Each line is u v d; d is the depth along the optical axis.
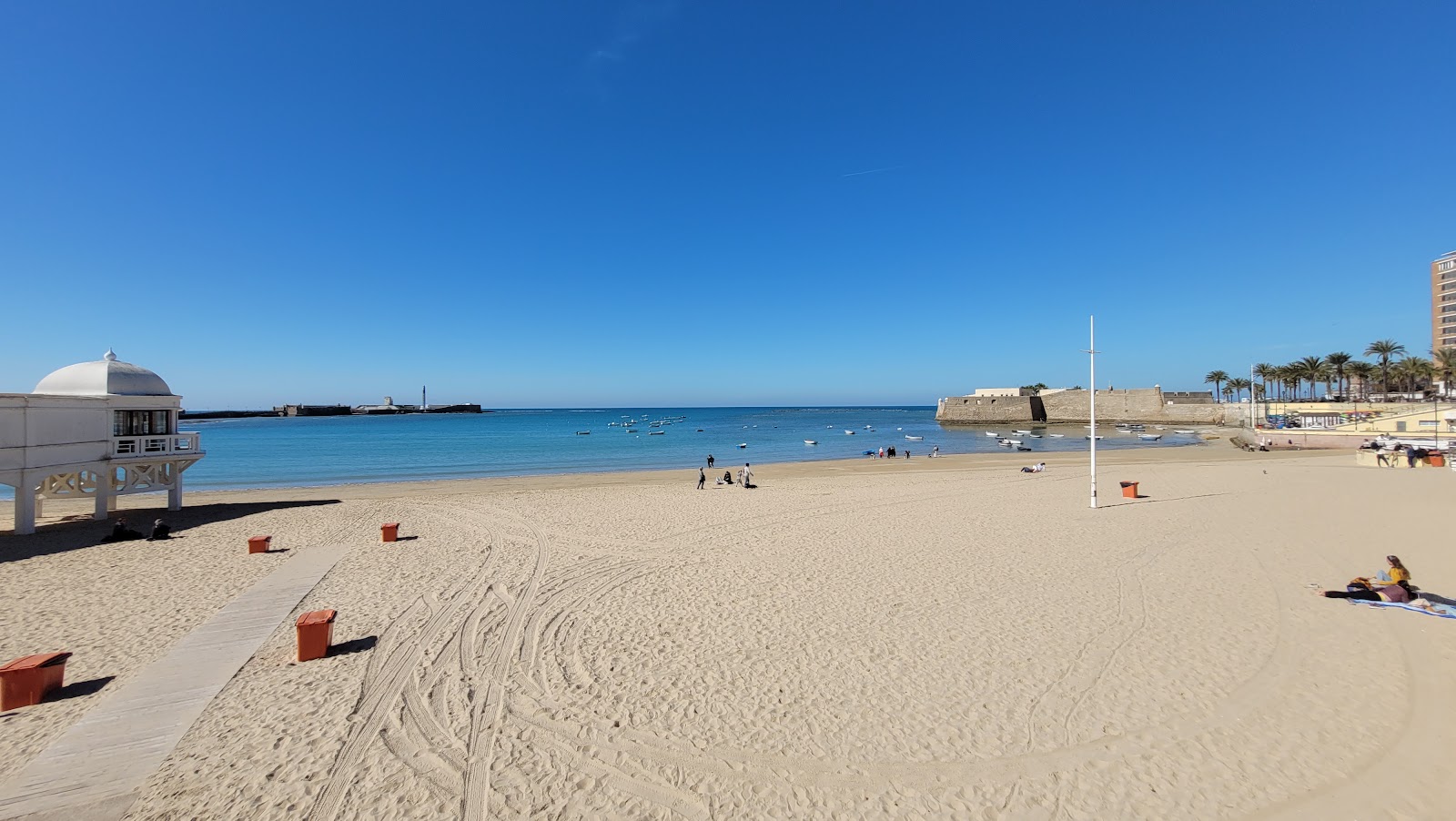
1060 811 5.66
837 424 140.75
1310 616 10.48
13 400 18.39
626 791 6.02
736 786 6.08
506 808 5.76
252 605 11.92
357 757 6.62
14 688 7.75
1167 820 5.51
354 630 10.50
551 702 7.84
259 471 45.03
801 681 8.37
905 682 8.29
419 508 24.62
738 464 50.78
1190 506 22.48
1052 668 8.63
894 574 13.67
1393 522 18.62
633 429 116.69
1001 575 13.43
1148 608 11.09
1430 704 7.41
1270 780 6.06
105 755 6.67
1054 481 32.56
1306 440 57.69
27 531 18.89
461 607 11.70
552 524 20.61
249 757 6.63
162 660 9.28
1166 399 128.50
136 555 16.31
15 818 5.64
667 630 10.37
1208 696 7.73
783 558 15.37
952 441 80.69
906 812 5.68
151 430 23.48
